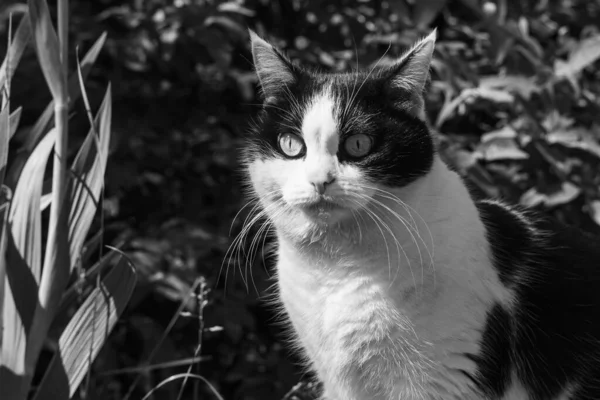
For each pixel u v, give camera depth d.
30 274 0.87
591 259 0.95
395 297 0.88
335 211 0.87
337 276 0.89
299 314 0.92
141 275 1.08
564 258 0.94
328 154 0.88
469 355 0.89
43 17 0.86
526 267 0.93
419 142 0.89
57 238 0.87
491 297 0.89
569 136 1.14
